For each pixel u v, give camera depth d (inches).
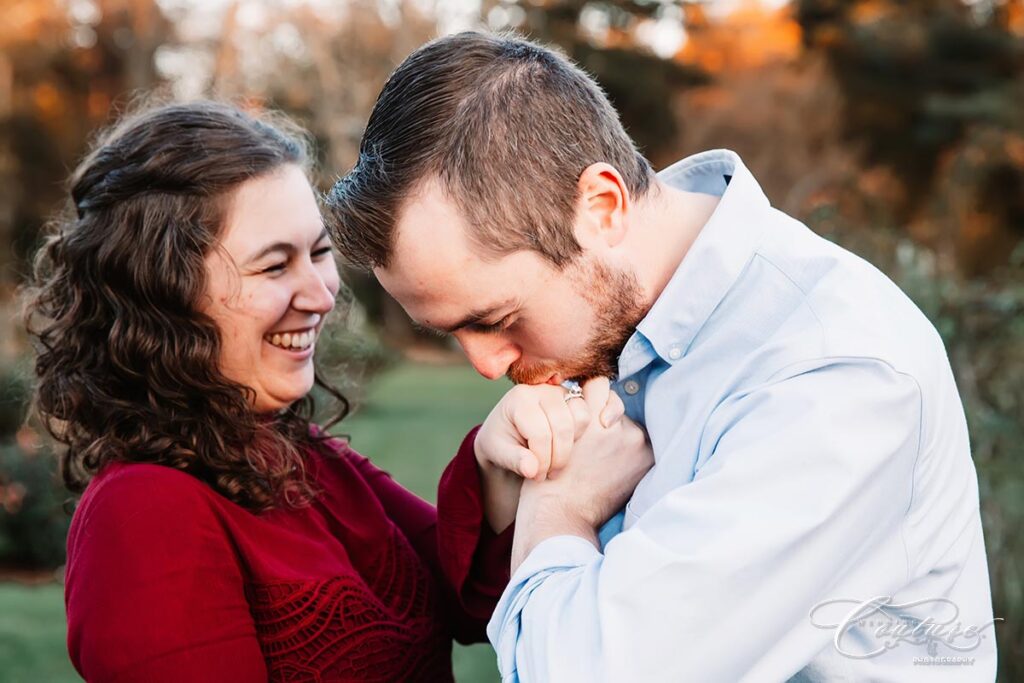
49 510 296.0
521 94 58.1
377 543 73.5
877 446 51.0
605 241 59.5
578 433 62.1
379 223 57.1
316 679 64.4
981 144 740.0
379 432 498.3
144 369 66.7
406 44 714.8
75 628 58.1
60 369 68.7
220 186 67.1
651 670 48.3
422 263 57.1
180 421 66.2
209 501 63.5
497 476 69.6
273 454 70.2
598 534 63.2
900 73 899.4
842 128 906.7
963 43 883.4
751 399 54.4
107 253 66.9
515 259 57.6
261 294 68.1
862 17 906.7
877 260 152.3
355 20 722.8
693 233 62.9
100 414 66.6
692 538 50.0
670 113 904.3
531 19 866.8
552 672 49.9
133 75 804.6
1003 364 140.3
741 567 48.7
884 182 912.9
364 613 67.3
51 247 72.5
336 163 703.7
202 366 66.7
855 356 52.7
